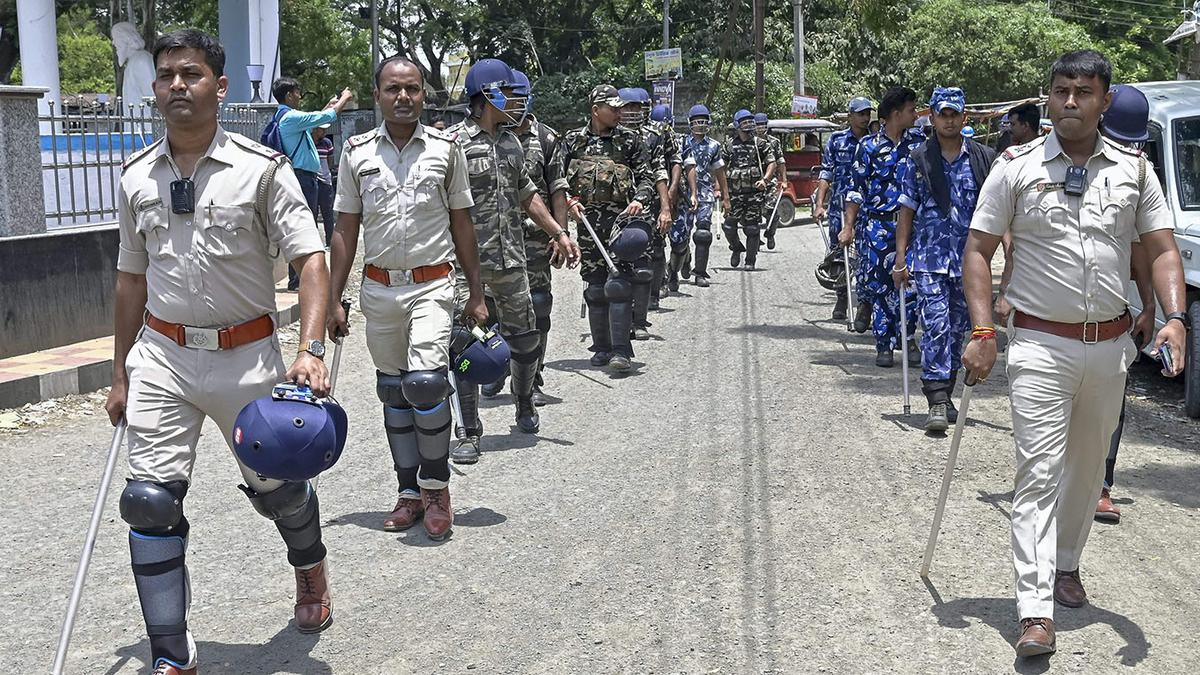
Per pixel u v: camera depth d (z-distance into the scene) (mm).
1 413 8102
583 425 7867
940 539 5578
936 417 7520
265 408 3740
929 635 4512
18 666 4273
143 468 3891
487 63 6922
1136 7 59594
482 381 6359
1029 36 45531
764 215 20406
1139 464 6945
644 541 5574
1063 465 4422
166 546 3875
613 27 51281
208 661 4312
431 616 4719
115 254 10555
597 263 9617
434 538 5594
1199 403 8039
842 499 6211
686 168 14133
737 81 45281
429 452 5500
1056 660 4289
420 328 5449
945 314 7555
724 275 16656
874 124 12219
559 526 5793
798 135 32844
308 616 4539
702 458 7023
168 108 3801
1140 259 4746
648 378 9414
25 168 9523
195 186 3891
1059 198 4320
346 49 51469
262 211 3939
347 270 5594
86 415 8266
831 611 4746
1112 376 4387
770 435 7566
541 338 8281
